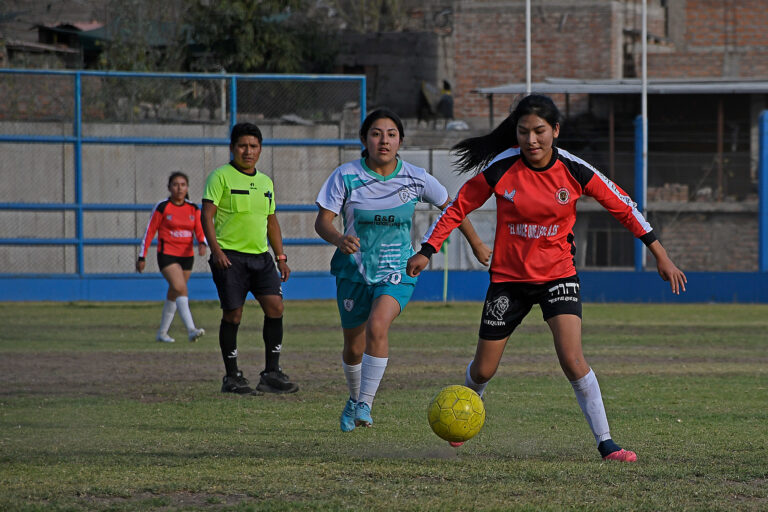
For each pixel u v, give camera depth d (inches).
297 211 1969.7
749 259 2231.8
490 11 2945.4
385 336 576.7
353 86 2108.8
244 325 1454.2
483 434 584.1
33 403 716.7
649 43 3026.6
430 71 3292.3
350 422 590.6
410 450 528.1
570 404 716.7
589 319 1627.7
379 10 3791.8
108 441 556.1
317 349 1127.6
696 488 431.5
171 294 1188.5
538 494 417.1
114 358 1025.5
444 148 2135.8
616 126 2600.9
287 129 1967.3
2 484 434.6
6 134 1910.7
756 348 1168.2
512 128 524.4
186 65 2787.9
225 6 2770.7
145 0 2640.3
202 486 430.9
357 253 598.9
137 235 1955.0
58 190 1927.9
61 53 2541.8
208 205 772.0
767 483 444.1
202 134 1969.7
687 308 1895.9
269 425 620.1
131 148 1943.9
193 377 878.4
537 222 501.7
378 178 595.8
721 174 2283.5
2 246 1910.7
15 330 1341.0
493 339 516.1
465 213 517.3
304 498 410.6
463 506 394.6
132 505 396.8
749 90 2383.1
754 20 2910.9
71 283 1925.4
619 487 431.8
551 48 2918.3
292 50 2893.7
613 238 2158.0
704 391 797.9
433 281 2063.2
